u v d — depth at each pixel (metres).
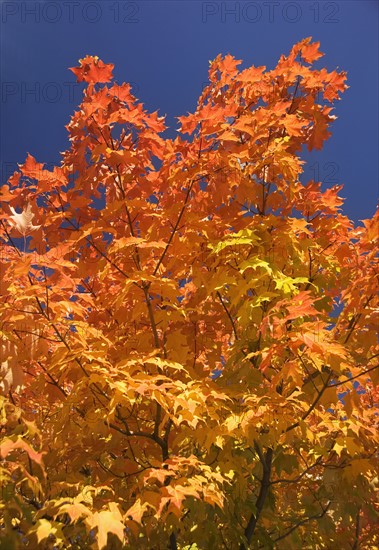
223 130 4.46
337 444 4.24
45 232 4.50
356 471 4.42
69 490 3.84
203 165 4.45
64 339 4.04
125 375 3.71
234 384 4.42
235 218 4.82
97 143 4.45
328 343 3.69
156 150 4.55
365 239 4.35
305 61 5.53
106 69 4.40
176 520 3.84
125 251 4.40
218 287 4.29
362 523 5.28
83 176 4.39
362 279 4.17
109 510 3.20
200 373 4.79
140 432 4.25
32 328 3.90
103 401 4.12
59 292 3.94
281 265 4.96
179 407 3.98
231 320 4.87
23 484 3.90
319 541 5.19
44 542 3.29
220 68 5.39
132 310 4.68
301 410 4.42
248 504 4.43
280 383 4.82
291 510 5.25
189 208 4.64
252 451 4.53
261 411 3.79
